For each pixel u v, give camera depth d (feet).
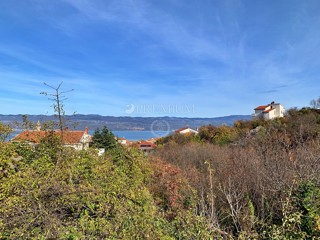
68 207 11.73
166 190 23.06
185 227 14.37
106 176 14.19
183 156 55.47
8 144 14.40
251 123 99.60
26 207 10.78
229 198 17.56
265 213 16.90
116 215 11.77
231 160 29.86
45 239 10.05
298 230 13.10
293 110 104.63
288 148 25.17
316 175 16.24
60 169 13.80
